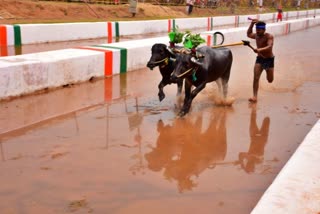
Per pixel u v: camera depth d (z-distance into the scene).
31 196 4.59
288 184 4.08
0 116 7.38
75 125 7.08
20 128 6.83
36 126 6.95
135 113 7.89
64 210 4.32
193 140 6.55
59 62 9.43
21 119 7.27
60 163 5.49
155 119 7.55
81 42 16.84
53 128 6.89
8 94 8.37
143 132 6.84
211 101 8.96
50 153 5.83
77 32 17.70
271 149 6.25
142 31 22.17
